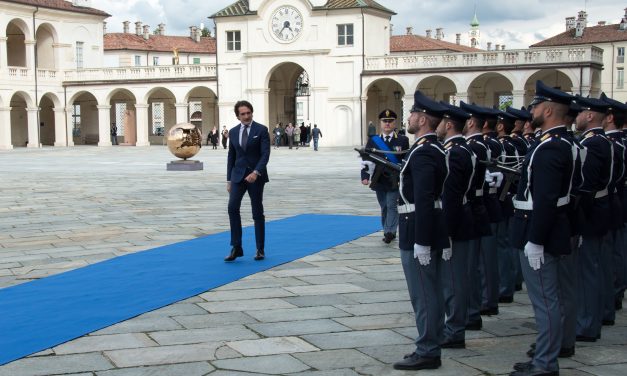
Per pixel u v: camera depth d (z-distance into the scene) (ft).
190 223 45.65
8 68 177.17
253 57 173.99
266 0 170.91
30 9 181.37
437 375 18.58
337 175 84.33
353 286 28.22
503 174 24.97
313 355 20.07
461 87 154.92
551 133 18.11
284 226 43.93
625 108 23.84
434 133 18.81
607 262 23.52
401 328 22.62
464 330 20.95
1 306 25.25
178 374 18.62
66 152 156.04
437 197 19.01
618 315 25.32
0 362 19.54
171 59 269.03
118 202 57.77
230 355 20.08
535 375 18.13
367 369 18.98
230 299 26.23
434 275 19.03
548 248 18.15
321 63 168.76
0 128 176.96
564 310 19.58
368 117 178.70
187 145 93.86
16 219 47.91
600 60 150.10
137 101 187.42
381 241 38.63
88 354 20.21
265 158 32.83
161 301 25.84
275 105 186.19
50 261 33.35
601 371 18.89
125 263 32.65
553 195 17.61
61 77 191.83
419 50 244.83
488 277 24.53
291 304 25.50
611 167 22.31
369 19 168.25
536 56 147.43
